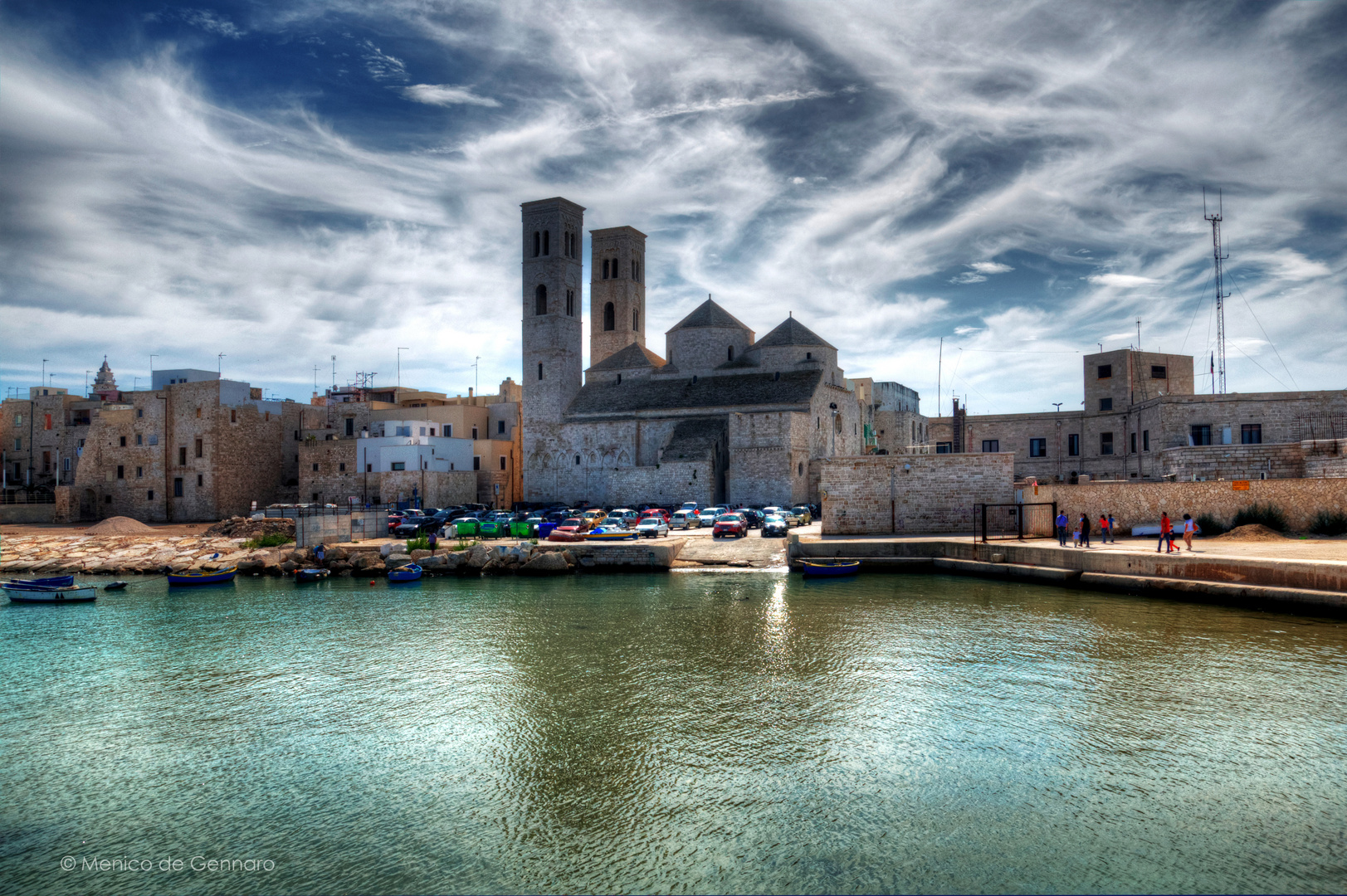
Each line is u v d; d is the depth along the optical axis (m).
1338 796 18.86
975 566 46.56
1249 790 19.27
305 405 108.50
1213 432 60.25
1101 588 40.16
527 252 103.81
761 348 95.94
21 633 38.47
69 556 66.19
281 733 24.64
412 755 22.81
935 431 76.50
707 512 71.62
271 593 49.53
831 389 94.44
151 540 72.50
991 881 16.02
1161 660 28.34
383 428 101.62
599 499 96.25
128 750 23.55
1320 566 32.78
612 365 105.44
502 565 55.00
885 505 53.94
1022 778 20.22
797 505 79.12
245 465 97.06
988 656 29.80
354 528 67.69
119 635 37.56
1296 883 15.72
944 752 21.81
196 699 27.89
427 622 39.00
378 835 18.47
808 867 16.66
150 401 95.75
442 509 86.25
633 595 44.91
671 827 18.47
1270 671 26.78
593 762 21.94
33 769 22.34
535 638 34.97
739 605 40.66
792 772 21.03
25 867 17.52
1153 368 70.88
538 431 101.19
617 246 114.56
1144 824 17.97
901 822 18.33
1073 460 72.12
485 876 16.75
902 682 27.36
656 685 27.92
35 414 105.06
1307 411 58.34
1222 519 45.72
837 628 34.91
